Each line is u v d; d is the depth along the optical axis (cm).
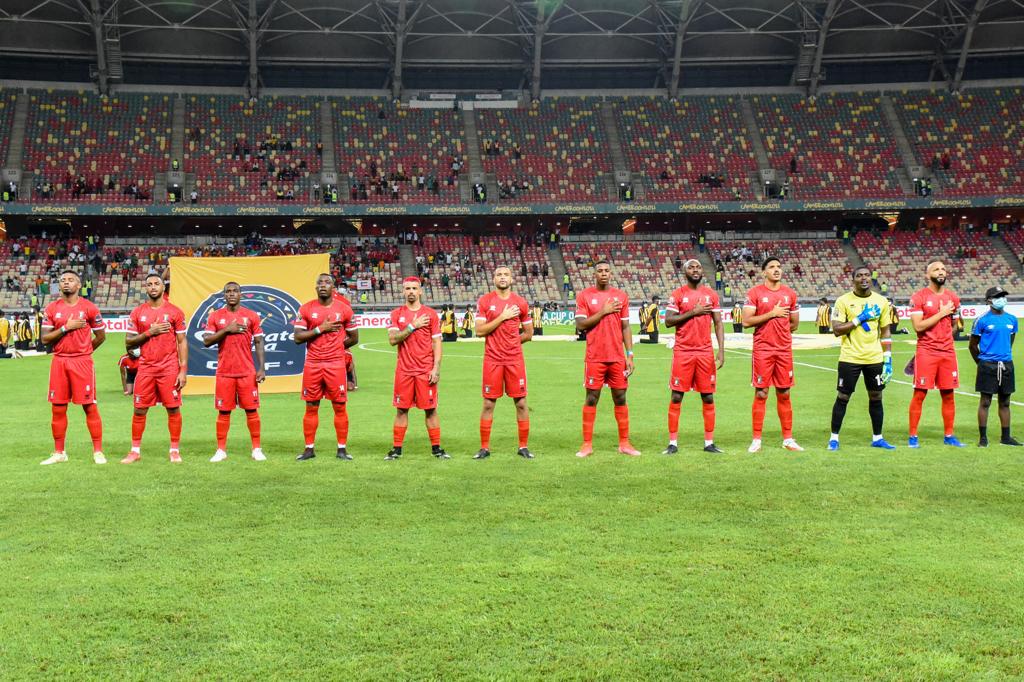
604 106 5631
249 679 394
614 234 5341
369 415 1310
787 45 5556
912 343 2772
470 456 937
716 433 1093
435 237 5244
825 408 1327
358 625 453
